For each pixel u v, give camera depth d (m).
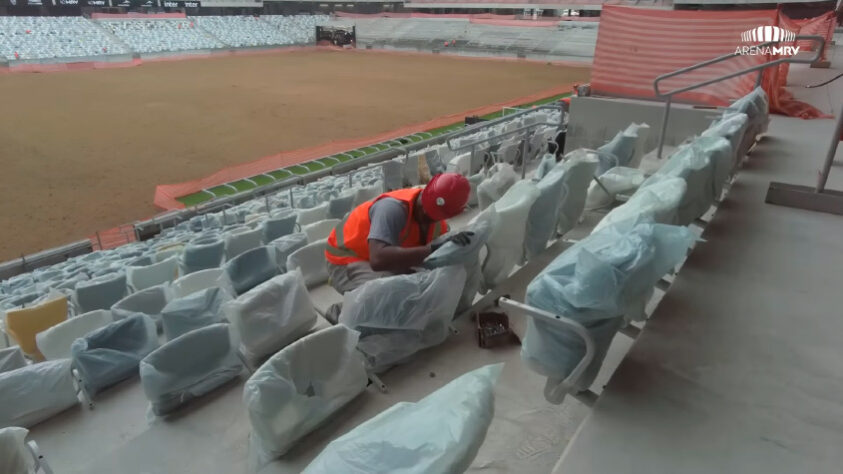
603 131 7.89
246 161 14.93
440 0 52.38
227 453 2.17
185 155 15.30
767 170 4.24
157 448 2.20
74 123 18.55
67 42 36.56
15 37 35.06
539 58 39.75
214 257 5.00
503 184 4.12
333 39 48.44
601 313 1.58
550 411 1.95
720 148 2.86
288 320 2.73
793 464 1.41
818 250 2.68
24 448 1.63
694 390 1.67
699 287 2.29
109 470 2.11
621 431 1.52
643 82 7.98
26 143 15.93
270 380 1.86
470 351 2.46
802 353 1.84
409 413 1.14
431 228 2.85
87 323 3.40
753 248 2.70
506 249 2.92
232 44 44.53
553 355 1.69
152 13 44.66
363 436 1.10
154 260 5.63
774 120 6.66
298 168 13.58
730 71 7.31
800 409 1.59
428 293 2.34
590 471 1.40
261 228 5.57
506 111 19.78
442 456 1.02
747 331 1.97
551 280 1.62
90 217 11.01
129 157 14.96
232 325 2.61
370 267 2.79
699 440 1.49
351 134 17.83
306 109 21.67
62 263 7.58
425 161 8.97
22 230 10.39
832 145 3.13
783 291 2.25
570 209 3.67
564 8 45.75
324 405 2.08
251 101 23.11
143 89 25.70
